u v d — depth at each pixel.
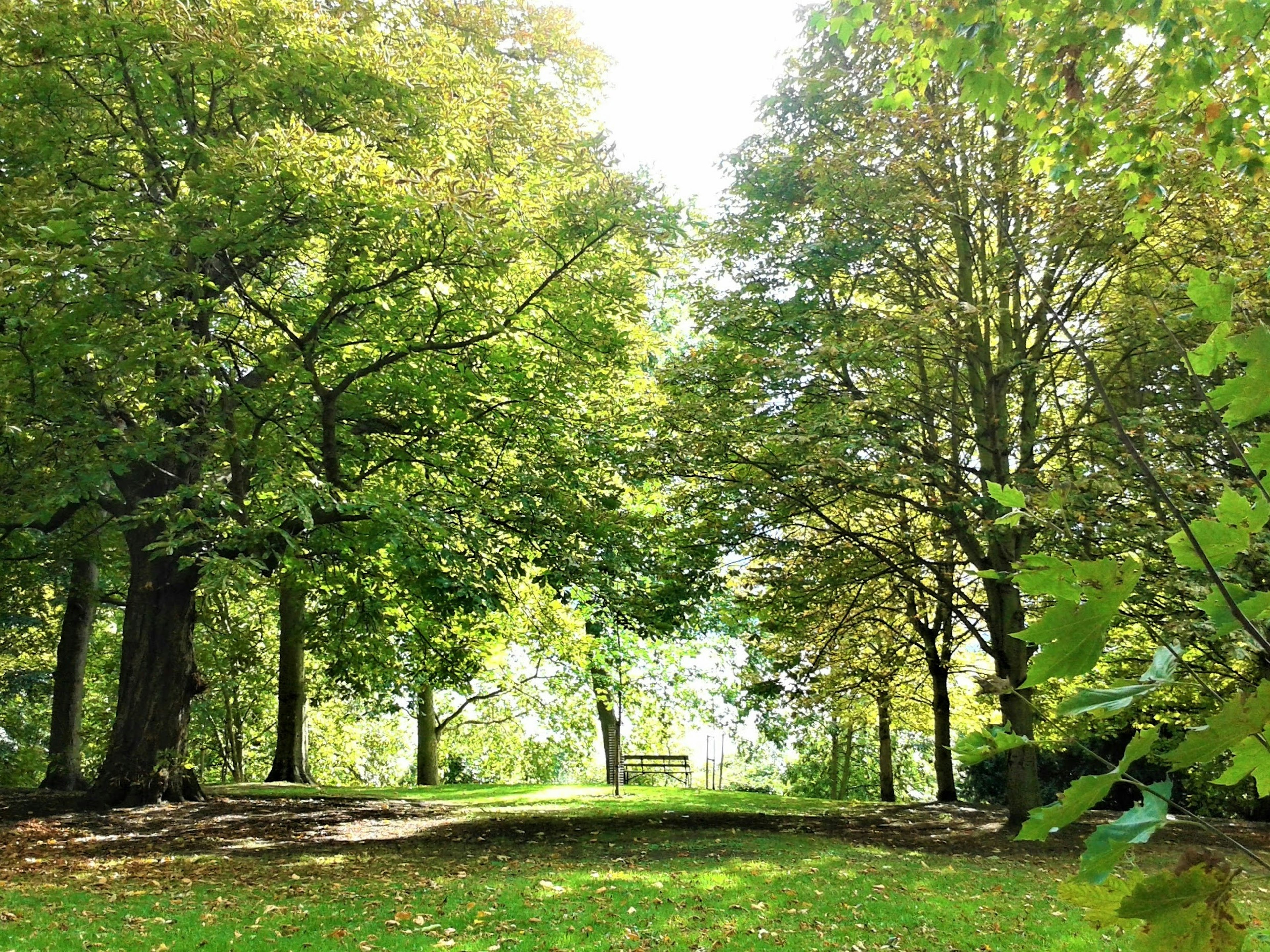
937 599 13.91
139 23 10.07
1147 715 10.41
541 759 35.41
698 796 19.98
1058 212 11.36
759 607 15.16
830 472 11.98
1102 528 9.62
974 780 25.14
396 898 8.24
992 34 5.20
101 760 27.42
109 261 10.06
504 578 13.73
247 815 14.41
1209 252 10.52
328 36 10.66
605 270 13.30
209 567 10.63
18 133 10.41
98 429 10.54
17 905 7.59
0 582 16.97
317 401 13.23
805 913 7.70
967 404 13.98
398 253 11.05
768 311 14.06
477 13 14.28
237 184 9.91
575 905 7.94
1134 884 0.91
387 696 19.53
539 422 13.47
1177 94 5.66
